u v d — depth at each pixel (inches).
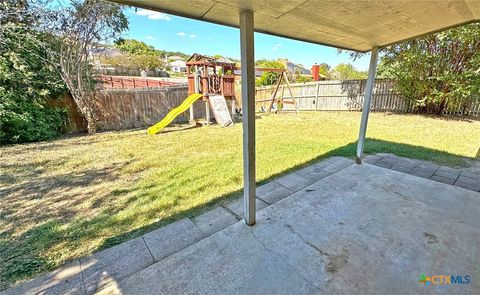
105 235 78.7
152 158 164.9
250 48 65.8
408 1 62.3
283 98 440.5
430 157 148.2
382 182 109.7
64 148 193.3
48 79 227.0
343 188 104.2
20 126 207.9
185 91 352.8
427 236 71.1
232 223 83.0
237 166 143.7
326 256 63.9
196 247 68.9
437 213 83.5
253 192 76.6
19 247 73.3
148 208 95.9
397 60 303.7
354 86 383.6
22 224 86.2
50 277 60.7
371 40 107.1
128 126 297.1
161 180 125.3
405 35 100.0
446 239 69.6
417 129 237.3
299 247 67.7
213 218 86.7
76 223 86.2
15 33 200.8
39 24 211.8
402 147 173.0
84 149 190.2
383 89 352.2
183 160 159.0
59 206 99.3
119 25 248.4
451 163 136.7
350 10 67.1
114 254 68.8
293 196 98.1
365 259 62.5
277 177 122.7
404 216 82.0
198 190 111.3
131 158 165.5
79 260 66.8
